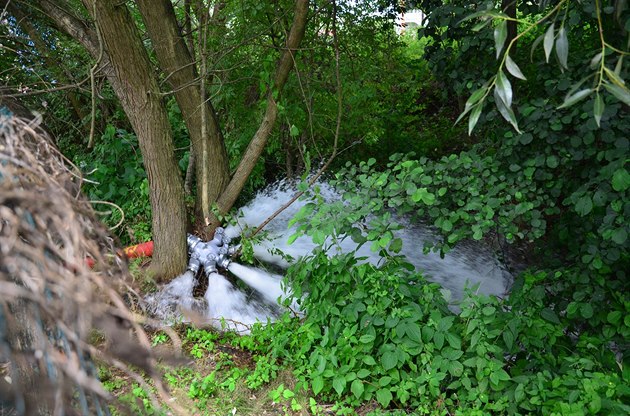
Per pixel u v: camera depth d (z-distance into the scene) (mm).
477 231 3820
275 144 7598
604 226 3617
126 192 6820
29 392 1116
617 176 3477
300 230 4027
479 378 3482
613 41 3971
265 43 6656
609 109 3656
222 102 7094
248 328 4695
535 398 3285
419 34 4770
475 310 3707
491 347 3568
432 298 4023
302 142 7891
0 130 1320
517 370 3705
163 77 6148
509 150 4191
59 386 951
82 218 1235
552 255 4535
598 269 3914
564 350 3895
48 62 7133
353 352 3818
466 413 3420
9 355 1015
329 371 3762
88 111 8055
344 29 6992
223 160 6191
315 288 4188
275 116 5840
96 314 987
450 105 10383
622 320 3779
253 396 3900
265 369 4059
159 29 5605
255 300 5555
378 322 3881
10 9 6332
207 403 3779
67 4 5832
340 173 4320
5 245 956
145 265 5730
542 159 4039
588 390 3117
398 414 3551
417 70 8688
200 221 6129
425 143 9195
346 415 3645
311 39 6742
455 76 4590
